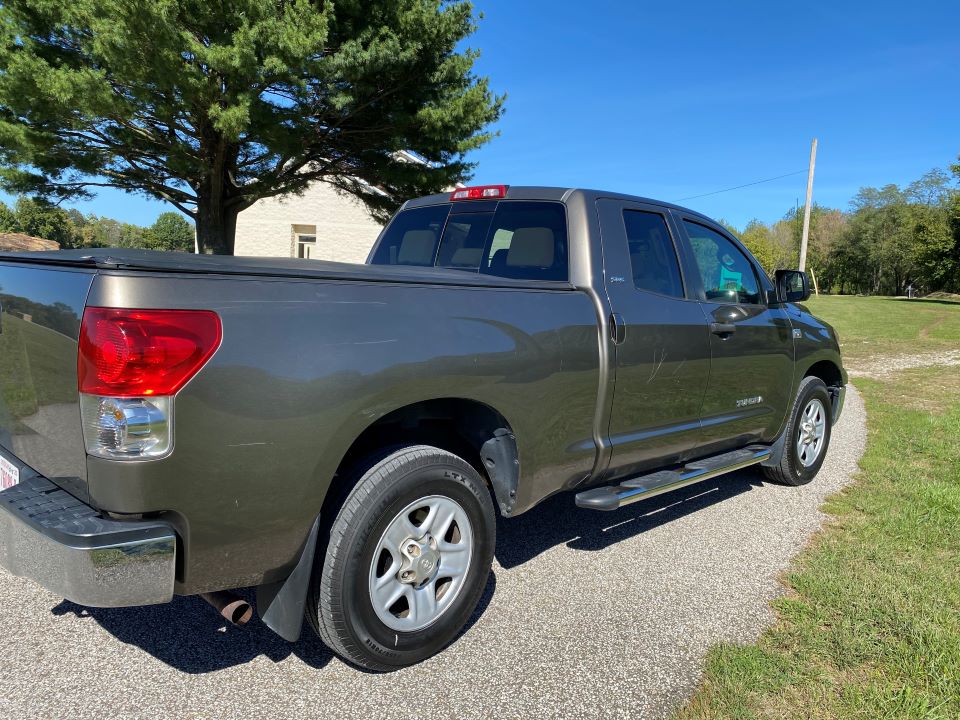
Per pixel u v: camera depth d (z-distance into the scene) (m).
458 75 14.59
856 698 2.35
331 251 26.69
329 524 2.30
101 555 1.84
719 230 4.25
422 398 2.42
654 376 3.42
